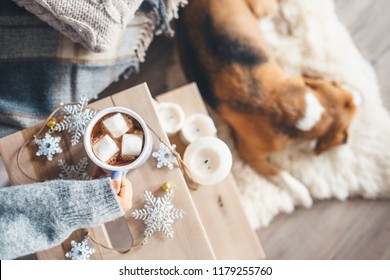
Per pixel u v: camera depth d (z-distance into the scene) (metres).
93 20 0.78
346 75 1.22
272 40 1.22
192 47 1.08
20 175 0.72
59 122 0.73
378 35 1.26
